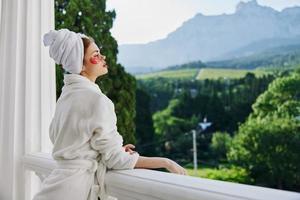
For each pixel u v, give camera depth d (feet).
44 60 5.42
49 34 3.31
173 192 2.58
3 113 5.45
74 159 3.09
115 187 3.09
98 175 3.13
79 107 3.05
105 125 3.00
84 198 3.08
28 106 5.26
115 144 3.05
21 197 5.24
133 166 3.14
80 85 3.20
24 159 5.10
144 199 2.89
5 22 5.48
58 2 7.05
